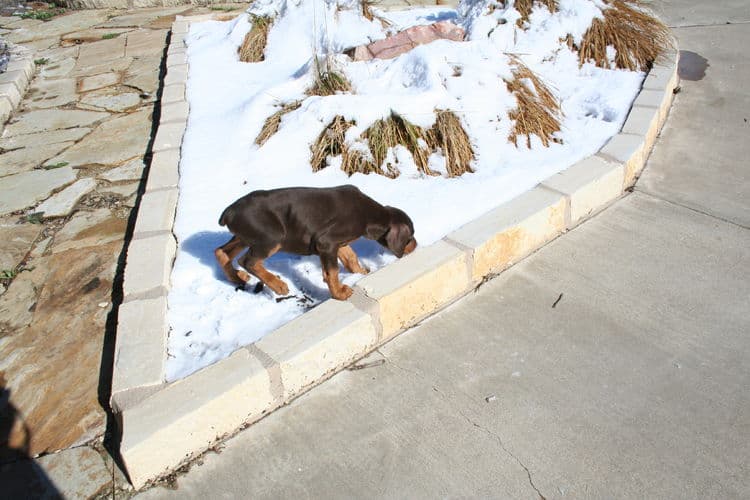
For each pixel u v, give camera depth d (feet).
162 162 16.97
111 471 9.25
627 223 14.53
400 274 11.53
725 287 12.31
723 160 16.96
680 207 15.03
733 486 8.53
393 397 10.28
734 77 21.68
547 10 21.27
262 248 11.02
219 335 11.00
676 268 12.93
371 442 9.52
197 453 9.40
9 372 11.44
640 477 8.74
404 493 8.73
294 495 8.79
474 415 9.87
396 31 22.13
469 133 16.02
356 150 15.67
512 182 14.80
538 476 8.86
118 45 31.12
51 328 12.51
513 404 10.03
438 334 11.57
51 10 39.09
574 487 8.67
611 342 11.15
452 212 13.80
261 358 9.96
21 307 13.26
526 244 13.47
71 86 26.43
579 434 9.45
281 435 9.71
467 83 16.90
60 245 15.44
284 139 16.39
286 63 22.29
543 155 16.08
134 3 38.09
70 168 19.39
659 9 28.96
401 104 15.97
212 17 31.68
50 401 10.66
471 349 11.18
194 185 15.57
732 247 13.48
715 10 28.48
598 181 14.62
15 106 24.56
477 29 20.31
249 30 24.29
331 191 11.10
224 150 16.97
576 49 20.94
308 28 22.93
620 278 12.73
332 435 9.67
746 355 10.68
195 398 9.25
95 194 17.80
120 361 10.17
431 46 18.28
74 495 8.93
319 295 12.00
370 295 11.09
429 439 9.51
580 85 19.33
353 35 21.72
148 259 12.76
